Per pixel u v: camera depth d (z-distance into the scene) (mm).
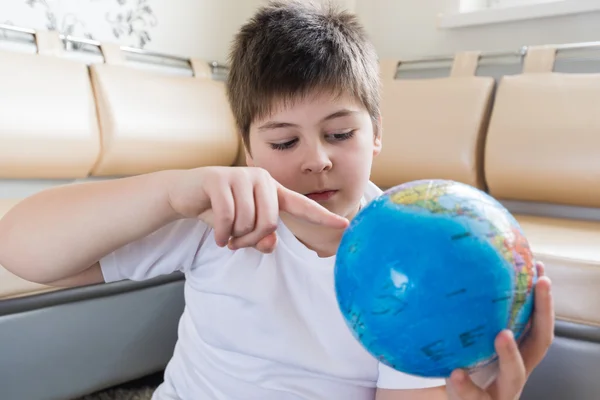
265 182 467
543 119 1475
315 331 637
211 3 2111
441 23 1901
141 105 1688
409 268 380
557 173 1433
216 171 470
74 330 1074
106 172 1646
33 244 534
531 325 429
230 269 651
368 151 642
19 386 1007
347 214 645
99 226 517
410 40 2027
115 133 1609
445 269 374
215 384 673
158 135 1710
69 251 529
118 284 1132
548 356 959
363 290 398
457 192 419
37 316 1016
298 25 676
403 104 1758
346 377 639
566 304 943
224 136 1910
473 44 1854
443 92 1698
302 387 642
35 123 1440
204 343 698
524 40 1734
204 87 1913
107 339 1131
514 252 395
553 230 1239
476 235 386
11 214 568
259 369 650
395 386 610
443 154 1642
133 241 595
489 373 463
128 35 1869
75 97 1544
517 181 1512
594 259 930
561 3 1617
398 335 387
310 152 603
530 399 981
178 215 516
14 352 993
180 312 1264
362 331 408
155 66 1880
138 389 1251
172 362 759
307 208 467
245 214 447
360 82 640
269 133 628
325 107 603
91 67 1640
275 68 621
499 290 379
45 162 1479
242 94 690
